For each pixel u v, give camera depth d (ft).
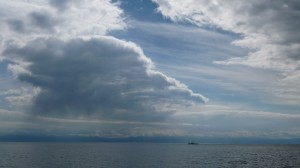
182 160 445.37
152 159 462.19
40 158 460.14
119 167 337.11
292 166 362.53
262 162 418.31
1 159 429.38
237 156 561.02
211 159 472.44
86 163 382.01
